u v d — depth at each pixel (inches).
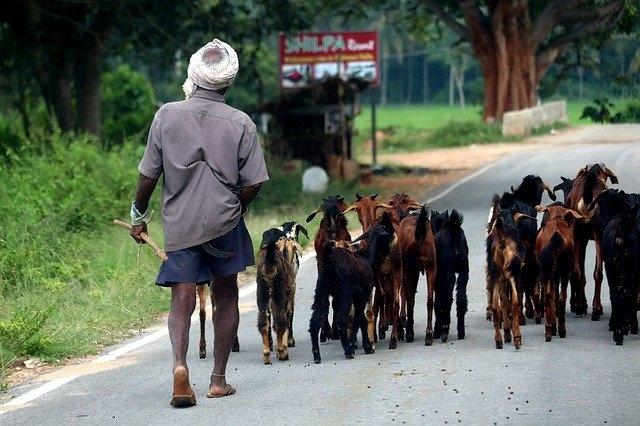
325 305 481.4
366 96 6200.8
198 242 396.5
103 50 1583.4
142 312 627.8
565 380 430.9
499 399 401.1
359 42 1993.1
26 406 422.6
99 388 448.5
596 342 515.5
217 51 402.6
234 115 402.3
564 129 2677.2
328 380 442.0
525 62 2554.1
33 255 704.4
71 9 1440.7
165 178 400.2
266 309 484.1
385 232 507.5
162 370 480.1
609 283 520.1
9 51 1551.4
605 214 573.0
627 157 1732.3
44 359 514.6
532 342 516.1
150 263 749.3
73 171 966.4
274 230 486.3
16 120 1740.9
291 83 1987.0
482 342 520.1
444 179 1584.6
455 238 520.4
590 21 1366.9
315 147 1561.3
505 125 2410.2
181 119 398.0
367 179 1555.1
